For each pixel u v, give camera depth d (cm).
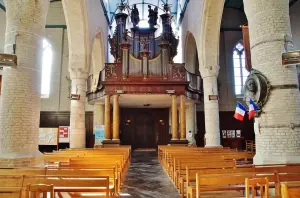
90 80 2130
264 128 750
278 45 753
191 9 1894
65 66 2306
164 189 756
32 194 419
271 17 768
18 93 818
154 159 1633
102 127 1858
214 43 1587
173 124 1833
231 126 2258
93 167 663
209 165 667
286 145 717
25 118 820
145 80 1816
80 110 1507
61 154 958
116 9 2522
